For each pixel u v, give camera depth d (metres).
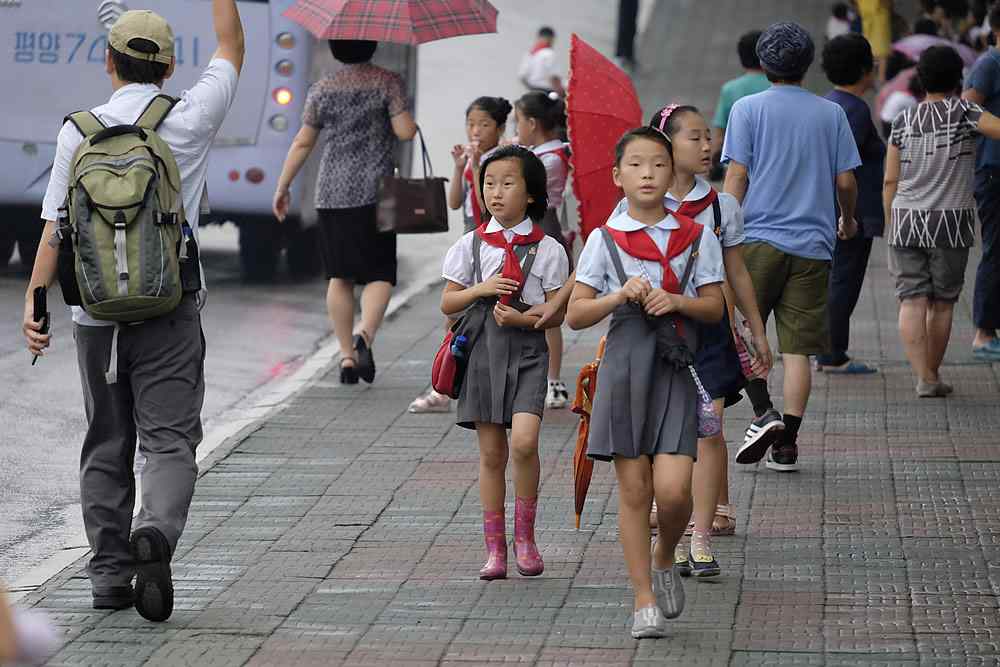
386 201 28.95
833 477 22.45
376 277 30.02
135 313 16.06
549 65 80.31
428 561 18.86
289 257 44.22
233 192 41.28
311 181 42.50
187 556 19.11
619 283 15.50
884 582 17.69
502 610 16.92
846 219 22.45
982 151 29.81
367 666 15.20
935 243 26.81
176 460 16.56
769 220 21.61
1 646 7.99
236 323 37.47
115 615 16.84
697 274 15.59
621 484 15.70
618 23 85.88
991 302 30.56
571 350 32.97
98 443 17.03
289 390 29.44
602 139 19.31
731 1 102.44
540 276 17.92
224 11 17.52
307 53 41.22
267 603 17.23
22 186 41.59
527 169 17.98
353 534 20.03
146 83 16.91
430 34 28.34
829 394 28.05
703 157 17.45
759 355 18.11
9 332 35.28
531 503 18.16
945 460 23.30
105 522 16.94
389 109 29.64
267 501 21.69
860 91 27.38
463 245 18.17
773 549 19.06
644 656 15.34
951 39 59.50
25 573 19.22
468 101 79.12
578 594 17.45
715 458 17.89
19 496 23.02
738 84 34.16
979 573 17.98
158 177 16.09
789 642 15.67
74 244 15.92
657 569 16.11
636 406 15.37
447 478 22.84
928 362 27.50
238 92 41.16
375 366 31.92
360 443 25.12
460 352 17.86
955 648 15.43
